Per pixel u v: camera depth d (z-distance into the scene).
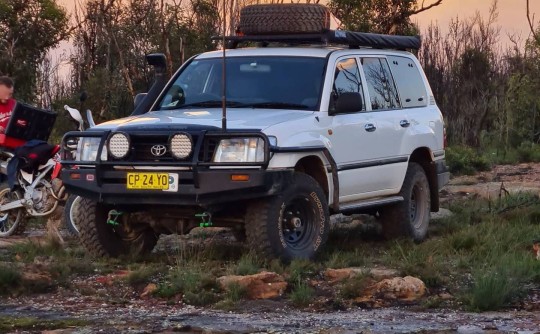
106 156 10.94
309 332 8.36
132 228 11.82
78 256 12.09
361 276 10.24
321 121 11.62
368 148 12.45
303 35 12.56
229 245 12.49
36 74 25.06
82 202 11.70
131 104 23.84
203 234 13.91
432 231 14.24
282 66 12.28
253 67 12.39
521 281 10.20
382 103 13.07
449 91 32.53
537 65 32.44
